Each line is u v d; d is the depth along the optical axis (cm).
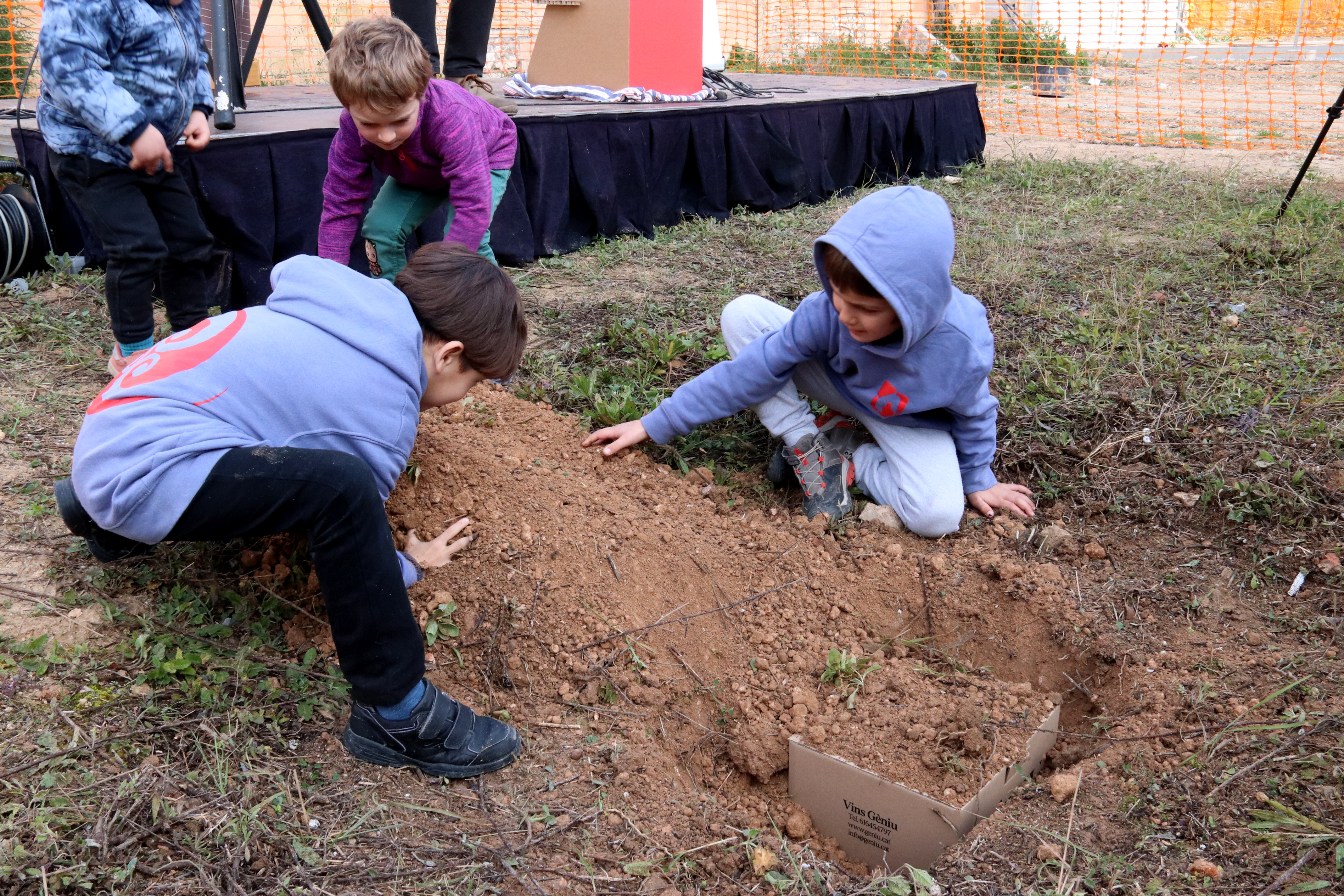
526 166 462
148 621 200
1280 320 374
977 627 235
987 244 470
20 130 407
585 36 569
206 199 367
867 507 267
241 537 168
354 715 175
